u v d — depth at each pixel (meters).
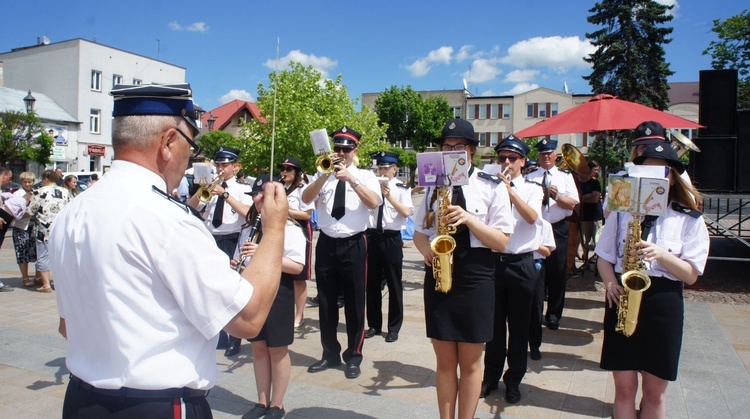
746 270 9.61
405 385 4.42
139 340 1.55
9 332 5.97
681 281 2.87
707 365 4.71
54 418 3.86
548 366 4.81
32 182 8.60
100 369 1.59
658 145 2.96
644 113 6.41
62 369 4.84
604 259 3.10
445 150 3.31
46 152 20.69
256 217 3.50
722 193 9.16
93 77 32.22
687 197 2.91
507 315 4.12
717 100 9.02
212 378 1.72
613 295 2.94
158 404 1.58
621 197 2.82
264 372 3.75
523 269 3.96
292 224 3.69
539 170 6.11
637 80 22.70
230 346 5.23
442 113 48.66
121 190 1.63
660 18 22.75
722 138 8.96
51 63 31.98
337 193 4.79
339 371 4.79
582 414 3.82
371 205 4.65
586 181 7.92
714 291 7.85
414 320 6.54
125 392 1.56
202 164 5.76
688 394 4.08
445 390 3.20
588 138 47.34
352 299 4.73
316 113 21.59
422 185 3.17
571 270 8.39
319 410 3.92
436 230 3.18
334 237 4.79
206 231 1.66
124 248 1.54
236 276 1.62
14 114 19.73
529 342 4.96
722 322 6.14
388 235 5.75
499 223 3.18
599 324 6.14
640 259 2.75
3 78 33.12
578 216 8.21
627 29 22.52
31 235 8.59
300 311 6.26
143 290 1.55
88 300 1.58
